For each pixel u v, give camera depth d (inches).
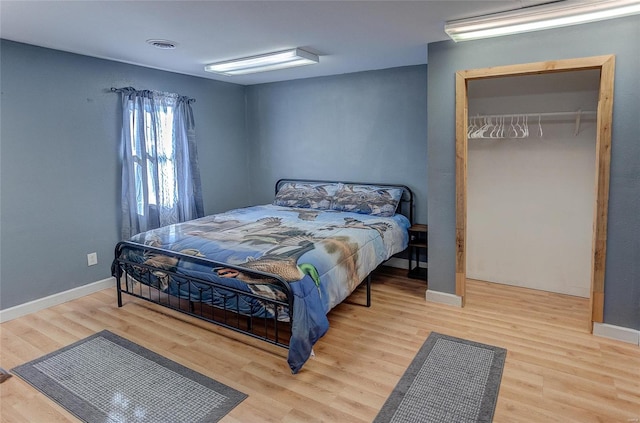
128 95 158.4
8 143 128.1
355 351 108.5
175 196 178.4
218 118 203.8
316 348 110.3
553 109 141.5
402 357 105.1
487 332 117.8
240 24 110.7
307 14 102.8
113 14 101.6
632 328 109.7
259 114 216.4
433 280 140.6
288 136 208.2
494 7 98.3
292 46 135.9
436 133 132.0
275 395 89.9
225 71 170.6
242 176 221.0
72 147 144.8
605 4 92.7
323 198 186.5
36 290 137.6
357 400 87.8
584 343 110.2
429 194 136.6
